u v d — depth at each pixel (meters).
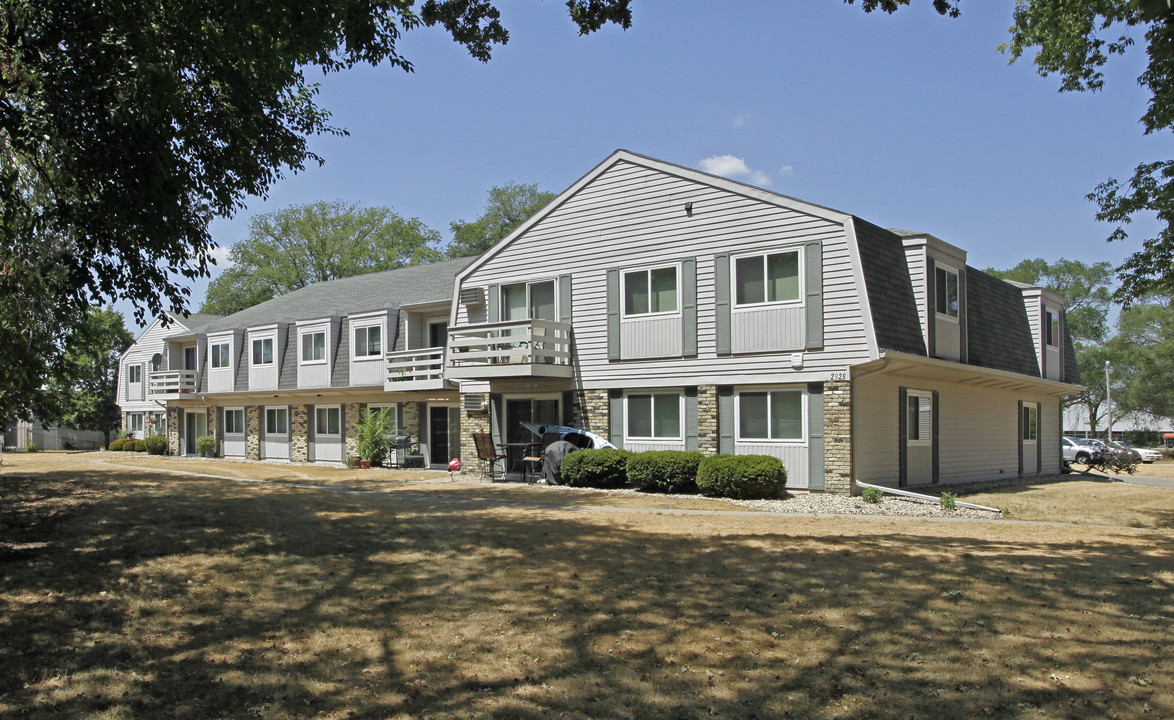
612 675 5.61
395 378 26.48
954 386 21.39
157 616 6.98
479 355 20.94
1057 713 4.89
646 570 8.71
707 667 5.73
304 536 10.53
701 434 18.31
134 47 8.31
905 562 9.14
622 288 19.84
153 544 9.77
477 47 11.83
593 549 9.92
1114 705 4.99
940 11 9.69
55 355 11.55
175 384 38.34
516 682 5.51
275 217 56.69
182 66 9.48
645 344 19.34
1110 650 5.99
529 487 18.78
